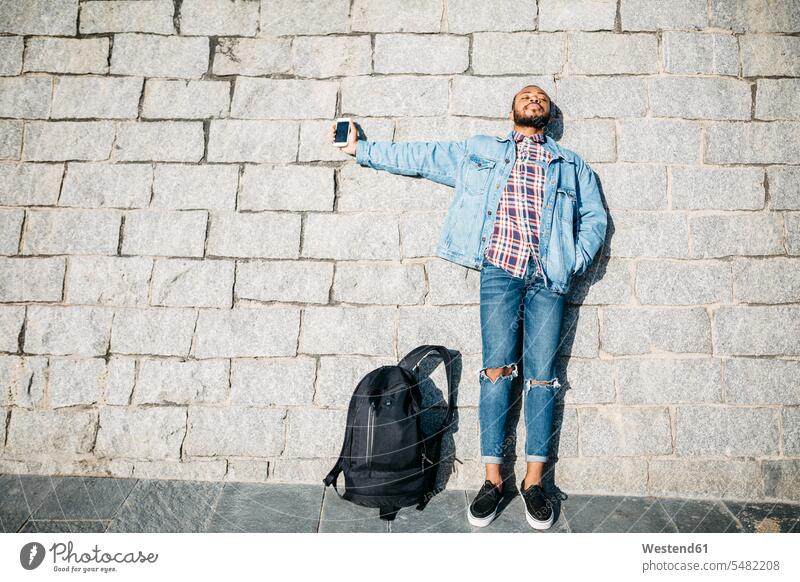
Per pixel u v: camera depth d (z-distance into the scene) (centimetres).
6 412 290
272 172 302
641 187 298
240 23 310
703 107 302
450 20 306
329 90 305
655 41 305
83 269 298
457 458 285
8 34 312
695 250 295
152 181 302
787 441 285
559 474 284
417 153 285
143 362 292
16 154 304
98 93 308
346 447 260
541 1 307
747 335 291
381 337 292
